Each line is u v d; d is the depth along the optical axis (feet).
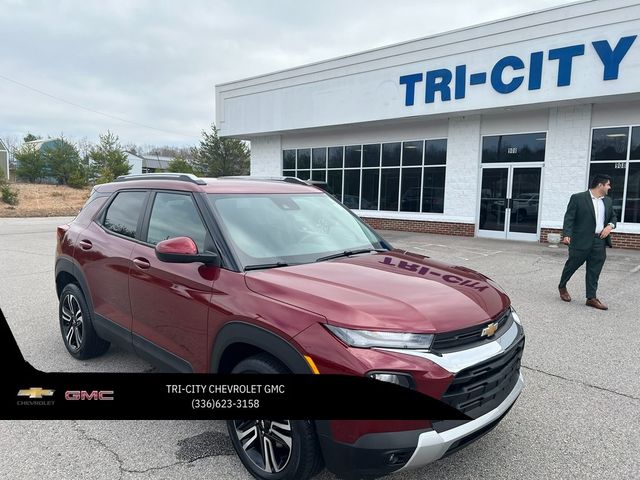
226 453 10.34
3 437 10.94
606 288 26.03
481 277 11.00
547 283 27.27
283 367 8.64
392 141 57.72
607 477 9.57
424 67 49.65
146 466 9.84
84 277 14.34
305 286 8.96
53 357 15.49
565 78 40.45
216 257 10.12
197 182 12.11
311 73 60.59
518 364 9.83
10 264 33.60
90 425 11.46
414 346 7.79
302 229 11.91
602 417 12.00
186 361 10.57
